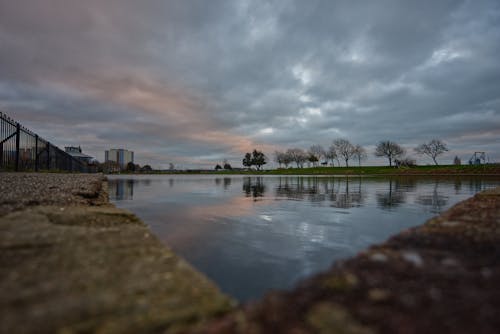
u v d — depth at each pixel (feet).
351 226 22.58
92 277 7.80
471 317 5.73
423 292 6.78
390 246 10.69
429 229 13.16
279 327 5.58
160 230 21.16
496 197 26.25
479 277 7.66
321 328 5.47
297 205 35.12
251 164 395.55
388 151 258.78
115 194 49.88
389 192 52.80
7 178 32.91
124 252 10.14
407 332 5.27
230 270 13.28
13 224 13.23
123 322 5.68
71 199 22.48
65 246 10.44
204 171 344.28
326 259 14.87
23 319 5.63
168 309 6.25
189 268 8.86
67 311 5.97
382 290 6.88
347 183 87.56
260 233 20.34
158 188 65.31
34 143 54.44
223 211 30.19
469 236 11.84
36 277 7.64
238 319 5.97
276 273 12.93
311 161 346.54
